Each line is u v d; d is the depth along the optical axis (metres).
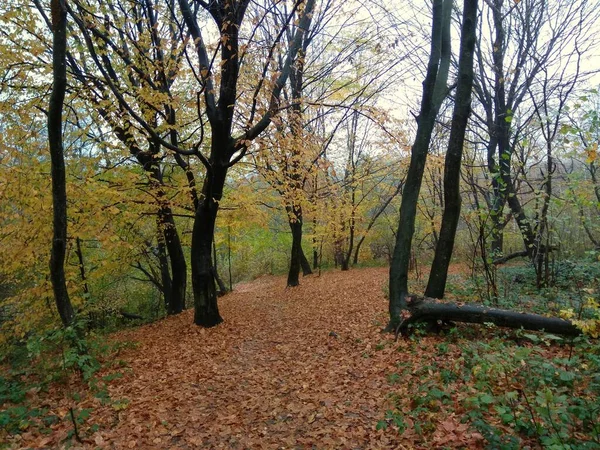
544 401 3.17
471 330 6.82
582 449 2.98
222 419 4.92
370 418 4.52
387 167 17.03
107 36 8.72
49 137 6.28
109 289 16.08
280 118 9.59
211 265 10.33
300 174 11.84
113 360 7.36
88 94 9.04
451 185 7.42
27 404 5.22
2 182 7.29
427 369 5.32
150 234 13.48
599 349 4.86
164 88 10.15
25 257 9.07
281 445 4.23
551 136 7.70
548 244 8.86
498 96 12.03
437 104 7.66
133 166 11.19
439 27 7.38
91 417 4.93
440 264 7.56
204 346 8.42
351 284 15.70
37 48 8.09
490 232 8.30
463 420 3.79
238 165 12.12
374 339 7.36
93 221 8.75
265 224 14.10
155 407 5.28
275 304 13.78
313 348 7.66
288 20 7.41
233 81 8.46
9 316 13.01
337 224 20.47
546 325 6.04
